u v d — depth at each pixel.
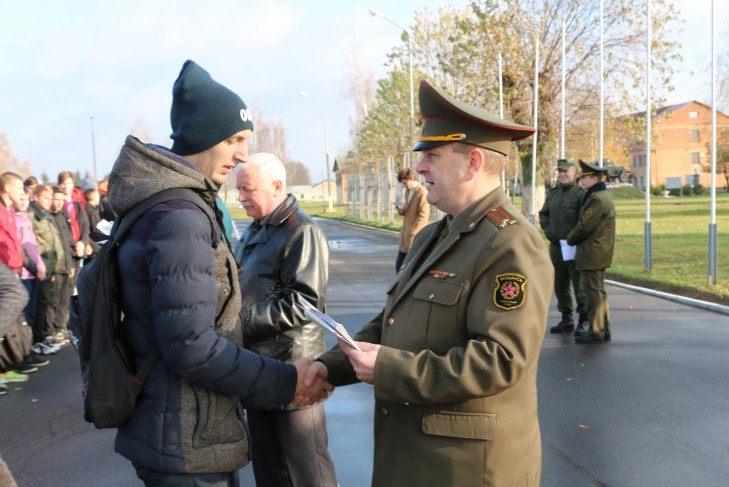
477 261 1.97
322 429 3.16
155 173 1.97
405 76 28.33
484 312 1.91
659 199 53.62
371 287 11.80
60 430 4.99
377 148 31.62
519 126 2.11
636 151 82.56
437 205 2.18
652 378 5.80
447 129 2.11
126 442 2.00
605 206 6.97
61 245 7.93
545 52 21.80
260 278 3.13
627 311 8.83
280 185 3.20
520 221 2.01
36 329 7.44
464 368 1.84
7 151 52.81
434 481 1.96
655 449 4.26
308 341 3.10
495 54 21.23
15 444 4.71
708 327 7.68
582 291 7.40
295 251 3.09
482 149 2.09
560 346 7.10
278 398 2.06
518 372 1.85
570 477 3.88
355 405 5.34
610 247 7.10
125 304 1.97
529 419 2.04
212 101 2.12
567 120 22.94
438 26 24.84
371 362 1.94
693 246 16.08
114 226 2.06
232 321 2.11
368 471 4.06
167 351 1.87
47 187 7.97
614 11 21.52
